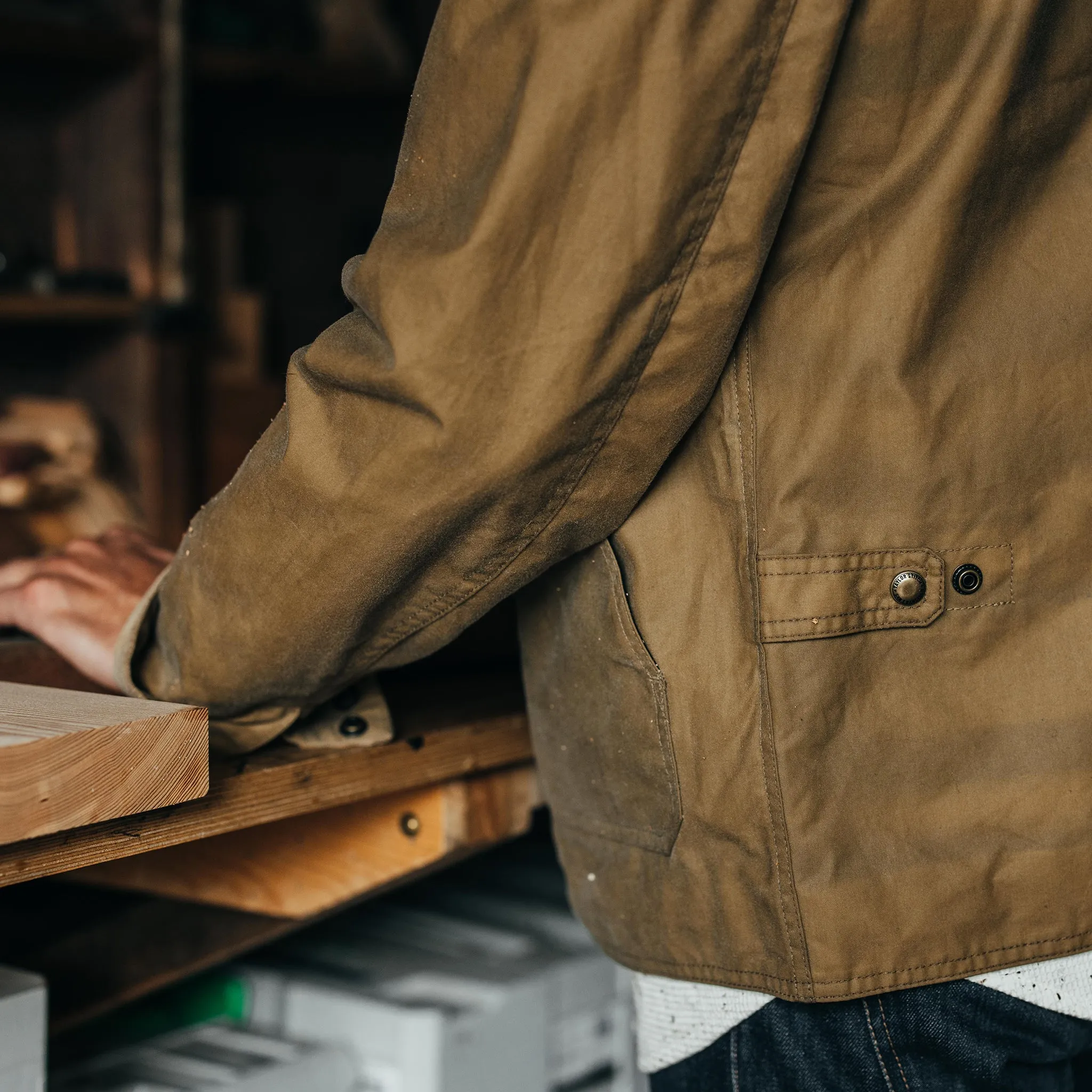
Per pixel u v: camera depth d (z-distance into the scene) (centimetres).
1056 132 63
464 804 83
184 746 60
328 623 64
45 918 92
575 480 60
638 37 52
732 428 63
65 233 221
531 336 55
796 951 63
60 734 54
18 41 187
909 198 60
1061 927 64
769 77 53
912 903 63
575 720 71
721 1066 70
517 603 75
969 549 64
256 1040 98
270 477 61
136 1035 102
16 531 190
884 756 64
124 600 82
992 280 64
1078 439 65
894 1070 66
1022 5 58
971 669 65
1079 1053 70
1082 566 66
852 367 62
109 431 215
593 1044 112
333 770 74
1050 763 65
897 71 58
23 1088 73
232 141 261
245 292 235
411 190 59
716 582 64
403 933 116
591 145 53
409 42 269
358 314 62
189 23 215
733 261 55
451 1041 95
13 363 222
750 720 64
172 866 90
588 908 74
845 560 63
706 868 66
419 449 57
